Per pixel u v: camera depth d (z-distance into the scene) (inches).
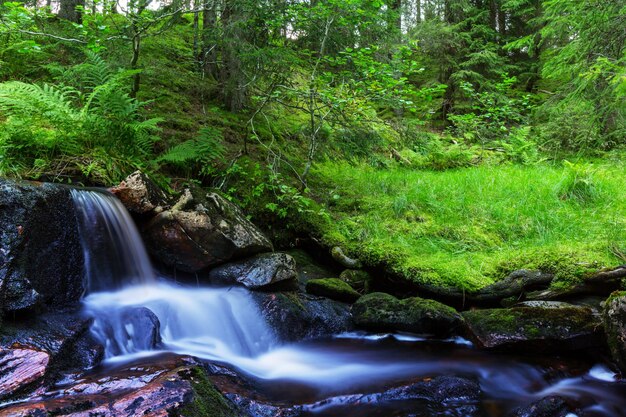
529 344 155.9
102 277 161.0
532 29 554.9
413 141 328.5
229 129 283.7
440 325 169.5
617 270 167.6
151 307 153.1
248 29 248.8
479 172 308.0
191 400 93.7
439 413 121.4
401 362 154.4
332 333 179.3
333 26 251.9
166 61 319.0
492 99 457.1
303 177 251.4
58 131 193.5
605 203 232.4
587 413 124.6
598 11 251.6
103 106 206.7
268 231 232.2
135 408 87.7
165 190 210.1
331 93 244.7
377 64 241.1
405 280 197.9
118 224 173.8
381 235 222.2
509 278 185.6
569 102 288.2
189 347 148.5
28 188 138.7
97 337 128.4
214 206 193.6
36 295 123.9
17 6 211.8
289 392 129.9
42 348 111.2
